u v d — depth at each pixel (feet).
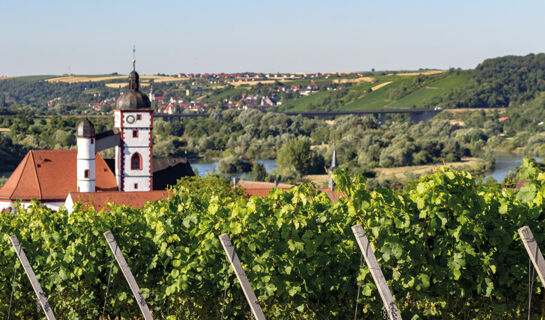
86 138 244.01
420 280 43.80
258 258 48.75
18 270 64.03
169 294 54.65
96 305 60.95
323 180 533.96
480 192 46.68
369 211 44.37
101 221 58.70
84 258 59.26
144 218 61.41
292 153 570.46
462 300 44.42
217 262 51.26
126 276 51.57
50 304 62.75
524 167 42.32
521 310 42.88
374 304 45.93
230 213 51.29
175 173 289.53
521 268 42.16
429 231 43.65
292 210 48.14
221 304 52.80
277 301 50.47
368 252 37.99
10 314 64.85
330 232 46.93
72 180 252.83
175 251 54.03
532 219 41.88
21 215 73.77
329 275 47.93
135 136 257.55
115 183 260.42
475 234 42.63
